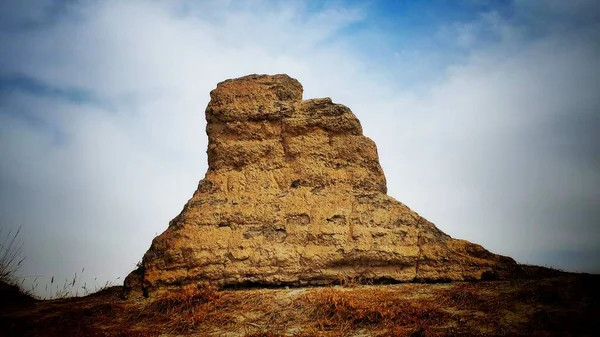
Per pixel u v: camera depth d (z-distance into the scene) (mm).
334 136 16578
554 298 13305
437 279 15016
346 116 16609
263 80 17359
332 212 15562
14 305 16984
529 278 15164
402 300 13680
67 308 15570
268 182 16250
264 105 16984
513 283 14594
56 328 14023
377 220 15461
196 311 13938
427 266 15133
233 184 16281
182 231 15477
